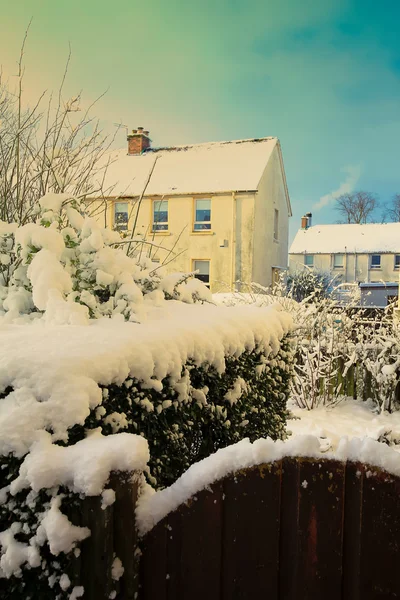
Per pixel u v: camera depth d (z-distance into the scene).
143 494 1.45
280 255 25.39
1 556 1.32
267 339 3.74
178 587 1.42
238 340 3.04
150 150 23.81
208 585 1.42
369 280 31.88
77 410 1.45
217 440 2.84
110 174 22.08
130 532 1.34
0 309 3.01
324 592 1.40
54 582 1.30
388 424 6.25
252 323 3.51
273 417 4.00
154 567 1.41
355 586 1.39
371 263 32.22
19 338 1.88
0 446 1.35
